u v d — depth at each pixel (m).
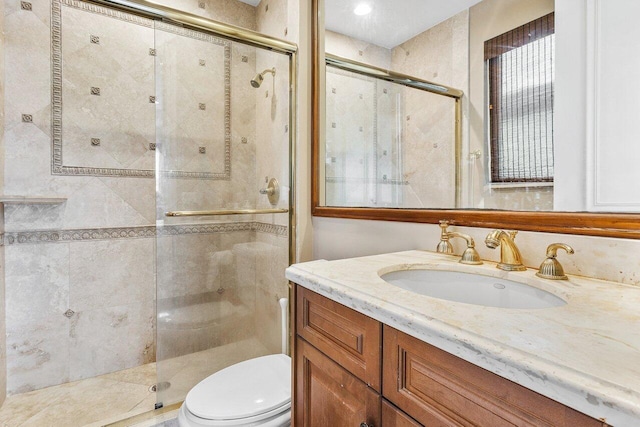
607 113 0.70
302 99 1.68
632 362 0.36
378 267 0.86
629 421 0.29
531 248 0.83
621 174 0.69
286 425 0.99
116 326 1.84
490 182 0.94
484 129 0.96
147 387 1.70
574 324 0.47
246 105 1.78
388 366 0.57
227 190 1.76
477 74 0.98
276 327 1.78
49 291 1.67
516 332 0.44
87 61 1.74
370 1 1.38
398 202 1.26
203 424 0.94
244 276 1.83
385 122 1.31
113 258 1.83
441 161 1.09
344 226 1.50
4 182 1.55
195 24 1.50
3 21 1.53
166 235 1.60
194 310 1.67
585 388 0.32
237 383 1.13
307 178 1.71
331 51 1.58
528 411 0.38
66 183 1.70
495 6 0.93
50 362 1.68
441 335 0.47
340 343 0.69
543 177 0.82
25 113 1.59
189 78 1.63
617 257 0.69
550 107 0.80
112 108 1.81
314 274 0.79
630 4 0.67
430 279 0.92
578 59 0.75
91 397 1.60
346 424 0.67
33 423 1.41
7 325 1.58
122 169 1.84
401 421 0.54
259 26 2.20
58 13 1.66
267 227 1.83
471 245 0.91
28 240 1.62
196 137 1.66
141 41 1.88
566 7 0.77
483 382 0.43
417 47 1.18
